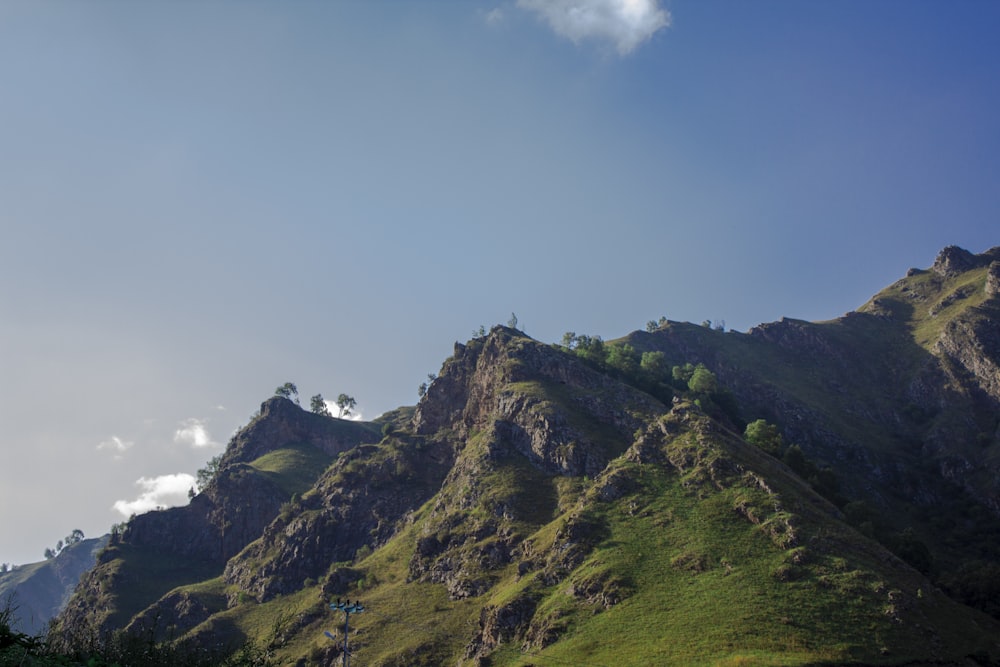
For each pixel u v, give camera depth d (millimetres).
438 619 174875
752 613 128125
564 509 196500
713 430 193625
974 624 133625
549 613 148000
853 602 130000
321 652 179125
